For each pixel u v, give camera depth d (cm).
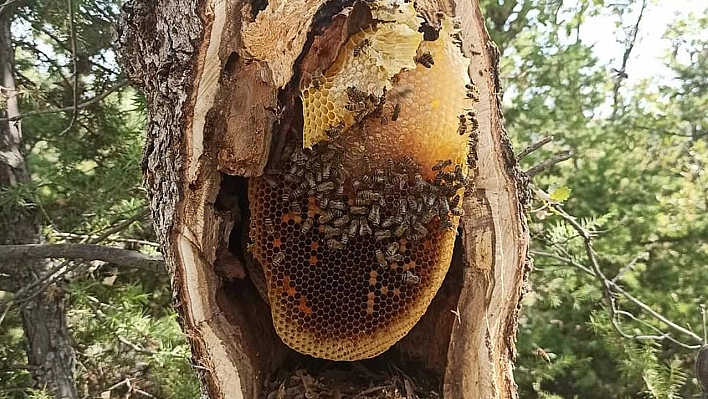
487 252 46
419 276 48
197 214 43
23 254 97
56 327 133
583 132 172
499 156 46
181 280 43
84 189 125
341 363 53
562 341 160
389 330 49
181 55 42
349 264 49
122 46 47
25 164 133
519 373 156
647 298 154
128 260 97
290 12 42
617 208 158
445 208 46
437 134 47
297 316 49
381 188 47
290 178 47
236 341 44
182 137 42
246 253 49
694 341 146
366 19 46
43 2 127
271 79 43
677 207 169
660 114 183
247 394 44
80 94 136
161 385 142
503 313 46
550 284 161
